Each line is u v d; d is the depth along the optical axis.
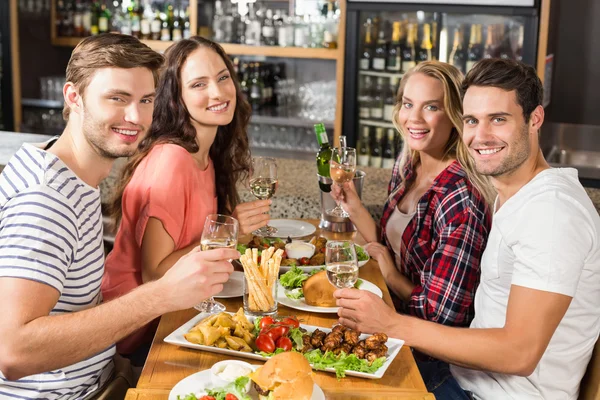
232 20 5.04
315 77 5.33
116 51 1.52
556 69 4.93
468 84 1.69
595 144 4.69
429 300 2.00
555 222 1.53
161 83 2.15
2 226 1.43
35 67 5.45
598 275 1.60
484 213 2.01
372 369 1.47
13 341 1.36
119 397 1.66
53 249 1.41
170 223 2.03
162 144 2.11
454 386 1.78
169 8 5.10
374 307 1.62
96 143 1.55
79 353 1.42
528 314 1.53
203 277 1.48
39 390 1.52
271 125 5.12
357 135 4.80
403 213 2.35
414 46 4.56
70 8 5.38
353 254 1.64
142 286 1.51
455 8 4.32
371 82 4.70
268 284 1.72
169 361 1.51
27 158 1.47
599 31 4.80
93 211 1.56
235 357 1.54
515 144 1.65
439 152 2.25
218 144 2.39
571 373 1.64
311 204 2.79
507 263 1.65
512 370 1.55
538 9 4.24
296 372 1.29
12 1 5.21
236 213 2.17
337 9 4.78
